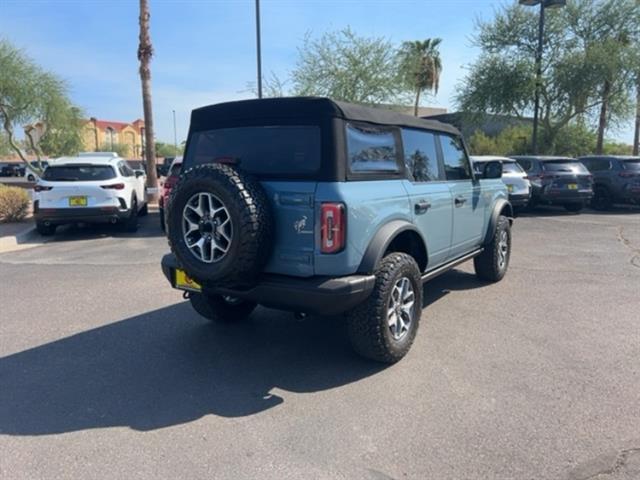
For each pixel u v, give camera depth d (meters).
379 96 22.03
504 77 24.02
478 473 2.73
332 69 21.70
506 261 6.90
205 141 4.23
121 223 11.68
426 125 4.89
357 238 3.66
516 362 4.15
